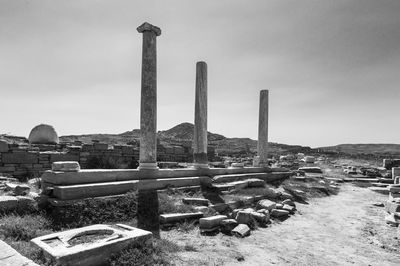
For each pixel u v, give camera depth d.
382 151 53.00
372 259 6.88
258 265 6.14
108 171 9.22
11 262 4.23
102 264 5.09
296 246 7.61
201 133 13.16
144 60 10.98
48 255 4.78
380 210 12.38
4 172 13.91
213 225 8.14
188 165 17.89
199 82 13.30
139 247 5.73
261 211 10.02
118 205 8.27
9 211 7.07
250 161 26.25
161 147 21.39
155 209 8.66
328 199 14.68
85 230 5.97
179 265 5.64
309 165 26.89
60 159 15.75
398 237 8.57
